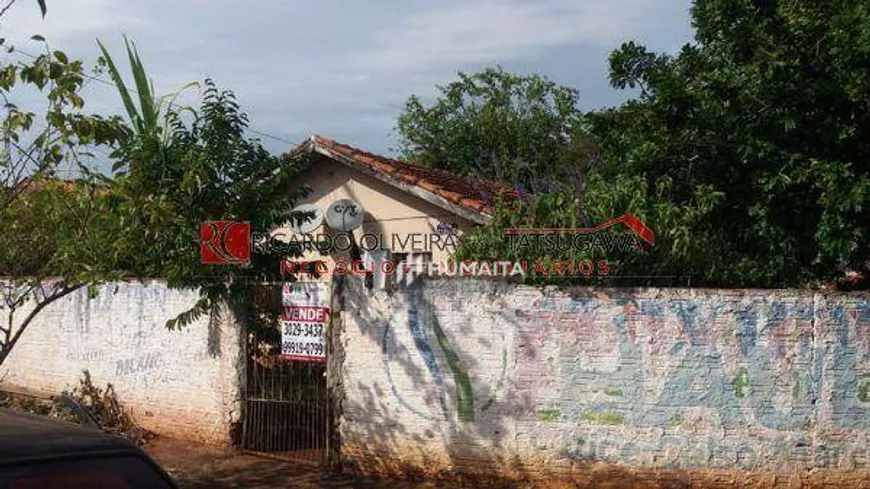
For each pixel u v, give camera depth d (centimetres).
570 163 2027
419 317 860
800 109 902
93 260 838
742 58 958
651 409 801
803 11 923
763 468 787
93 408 1105
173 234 948
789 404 785
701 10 999
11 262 806
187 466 919
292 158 1042
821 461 782
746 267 918
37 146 686
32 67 659
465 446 841
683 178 970
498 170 2106
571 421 816
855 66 868
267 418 953
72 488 338
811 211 904
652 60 1034
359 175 1419
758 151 890
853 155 905
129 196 845
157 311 1062
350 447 891
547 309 823
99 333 1136
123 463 359
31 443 350
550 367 821
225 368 980
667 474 797
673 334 799
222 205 966
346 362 895
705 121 934
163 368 1049
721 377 793
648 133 998
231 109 988
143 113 1238
